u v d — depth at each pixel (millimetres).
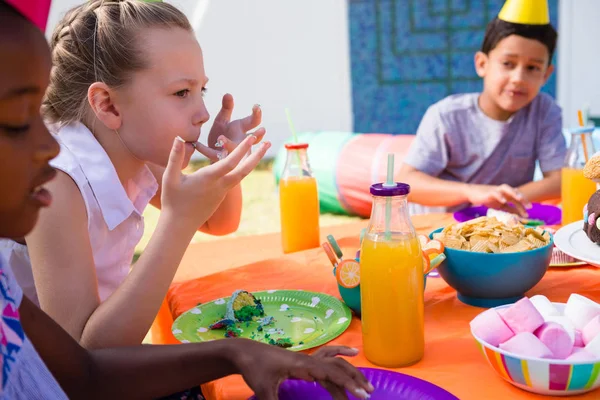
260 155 987
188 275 1334
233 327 1023
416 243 861
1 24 579
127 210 1148
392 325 856
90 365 843
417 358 877
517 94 1989
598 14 5441
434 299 1118
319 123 6293
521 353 754
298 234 1438
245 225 4102
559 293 1099
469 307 1072
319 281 1231
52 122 1143
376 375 791
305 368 762
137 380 840
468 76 5902
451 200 1960
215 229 1555
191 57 1088
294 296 1142
